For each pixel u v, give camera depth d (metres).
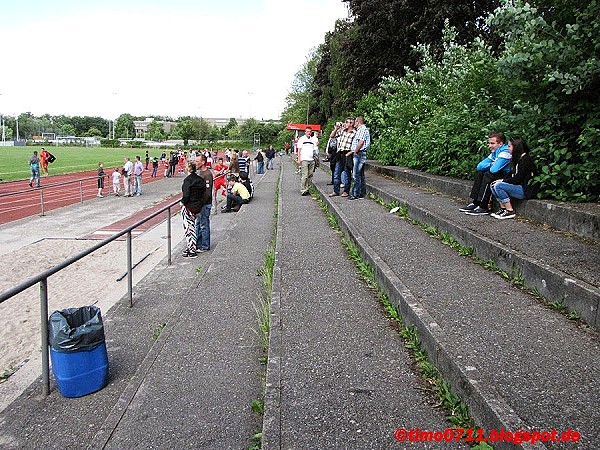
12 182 32.50
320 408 3.61
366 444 3.19
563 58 7.49
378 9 28.88
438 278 5.92
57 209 21.25
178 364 5.28
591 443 2.85
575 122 8.20
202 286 8.15
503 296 5.30
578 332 4.36
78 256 5.79
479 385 3.38
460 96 12.95
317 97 69.19
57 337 4.97
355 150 12.91
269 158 42.94
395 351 4.54
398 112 19.77
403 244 7.73
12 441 4.32
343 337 4.84
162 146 120.75
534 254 5.91
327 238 9.43
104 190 29.30
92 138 157.62
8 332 7.34
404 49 29.45
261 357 5.39
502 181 8.42
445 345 4.02
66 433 4.43
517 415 3.07
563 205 7.51
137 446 3.84
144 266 10.98
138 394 4.64
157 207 22.17
